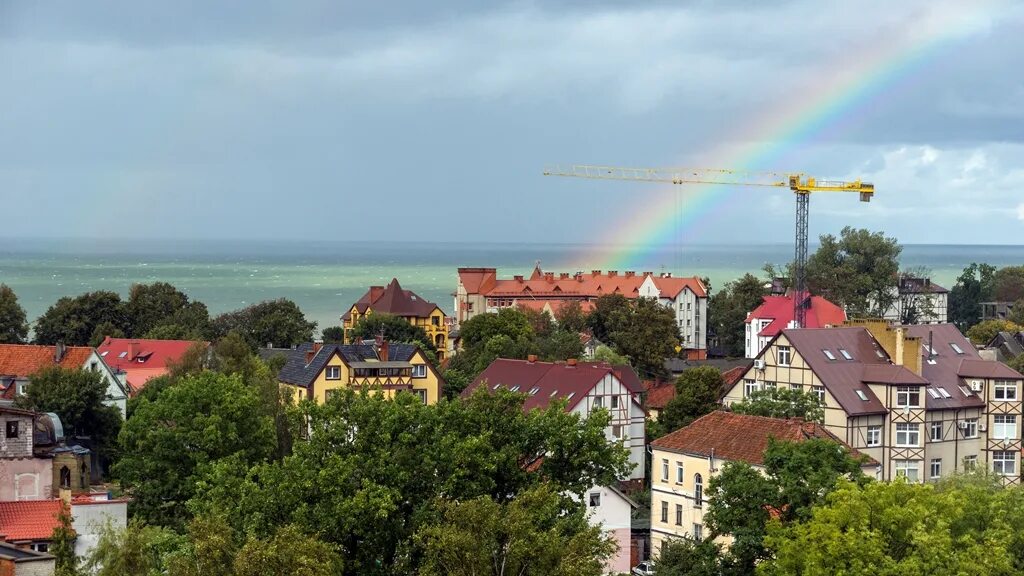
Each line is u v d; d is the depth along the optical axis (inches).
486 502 2544.3
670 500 4180.6
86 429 5152.6
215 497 2866.6
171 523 3789.4
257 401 4178.2
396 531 2758.4
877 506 2679.6
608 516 3981.3
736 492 2935.5
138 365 6904.5
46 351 5930.1
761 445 3932.1
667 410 5698.8
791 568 2642.7
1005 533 2704.2
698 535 4050.2
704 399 5615.2
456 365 7263.8
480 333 7800.2
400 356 6190.9
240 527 2714.1
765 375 5027.1
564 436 3019.2
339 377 5989.2
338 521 2699.3
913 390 4660.4
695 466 4072.3
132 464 3956.7
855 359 4877.0
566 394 5364.2
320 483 2723.9
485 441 2908.5
